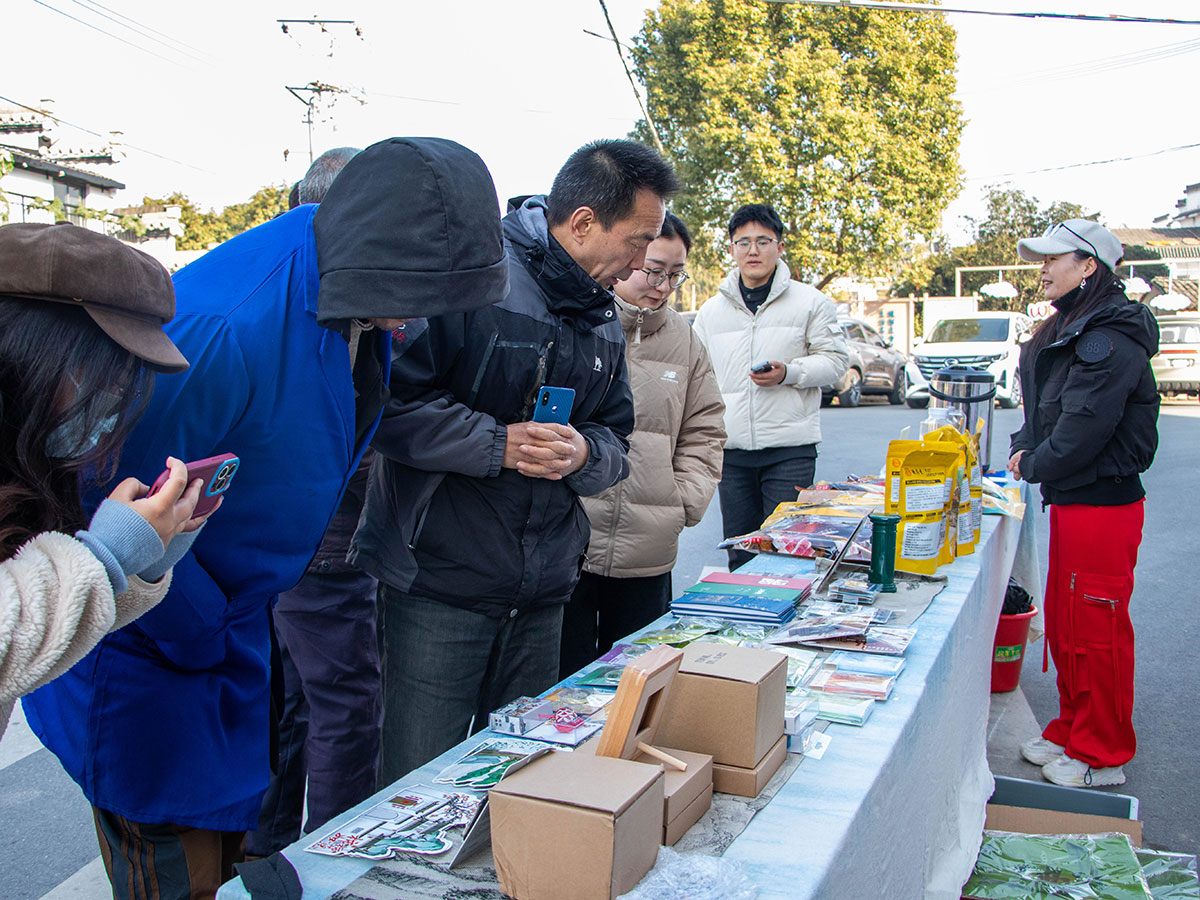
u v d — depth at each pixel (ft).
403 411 5.76
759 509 13.61
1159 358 51.65
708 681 4.24
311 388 4.60
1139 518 9.86
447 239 4.46
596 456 6.50
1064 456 9.52
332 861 3.75
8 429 3.15
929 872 5.95
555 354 6.31
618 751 3.75
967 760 7.57
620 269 6.35
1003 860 7.32
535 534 6.33
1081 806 8.58
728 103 64.54
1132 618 16.19
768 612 6.59
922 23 66.54
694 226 66.90
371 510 6.41
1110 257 9.64
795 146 64.64
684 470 9.48
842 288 93.71
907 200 66.80
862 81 65.46
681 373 9.29
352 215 4.49
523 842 3.30
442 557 6.14
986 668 8.99
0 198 44.01
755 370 12.55
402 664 6.38
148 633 4.33
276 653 5.38
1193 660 14.11
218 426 4.30
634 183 5.97
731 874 3.40
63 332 3.21
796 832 3.88
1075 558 9.93
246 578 4.73
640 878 3.40
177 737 4.47
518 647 6.71
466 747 4.90
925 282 84.89
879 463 31.14
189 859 4.53
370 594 8.14
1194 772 10.53
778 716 4.48
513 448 5.90
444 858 3.76
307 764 8.48
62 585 3.10
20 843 9.32
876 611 6.81
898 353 56.70
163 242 101.65
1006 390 44.78
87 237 3.32
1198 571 19.01
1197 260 119.34
